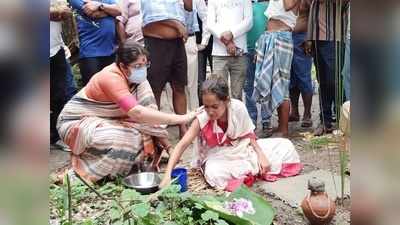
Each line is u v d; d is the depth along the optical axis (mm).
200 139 3264
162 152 3680
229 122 3129
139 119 3125
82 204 2596
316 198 2418
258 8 4488
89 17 3918
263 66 4227
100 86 3180
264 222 2334
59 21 3855
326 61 4113
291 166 3256
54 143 4055
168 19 4008
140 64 3131
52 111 3963
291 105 4887
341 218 2551
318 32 4047
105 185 2846
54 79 3916
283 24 4203
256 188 3068
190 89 4738
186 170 3117
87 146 3145
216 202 2361
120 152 3162
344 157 2725
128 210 2008
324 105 4234
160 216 2016
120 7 4055
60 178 3045
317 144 3945
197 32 5031
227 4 4242
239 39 4285
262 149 3248
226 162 3152
